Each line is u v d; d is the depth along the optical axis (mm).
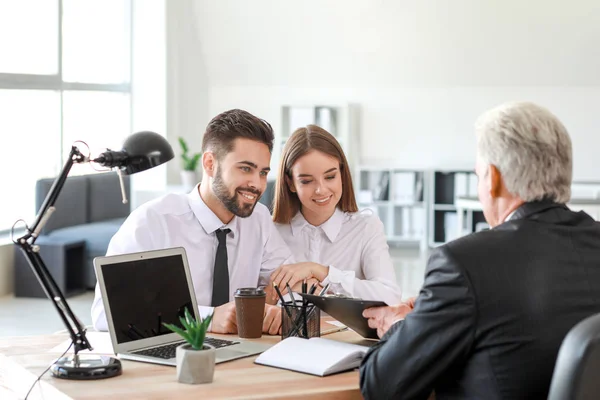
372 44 9820
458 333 1778
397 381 1841
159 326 2352
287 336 2445
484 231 1859
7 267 7281
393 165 10406
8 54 7336
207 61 10359
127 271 2309
